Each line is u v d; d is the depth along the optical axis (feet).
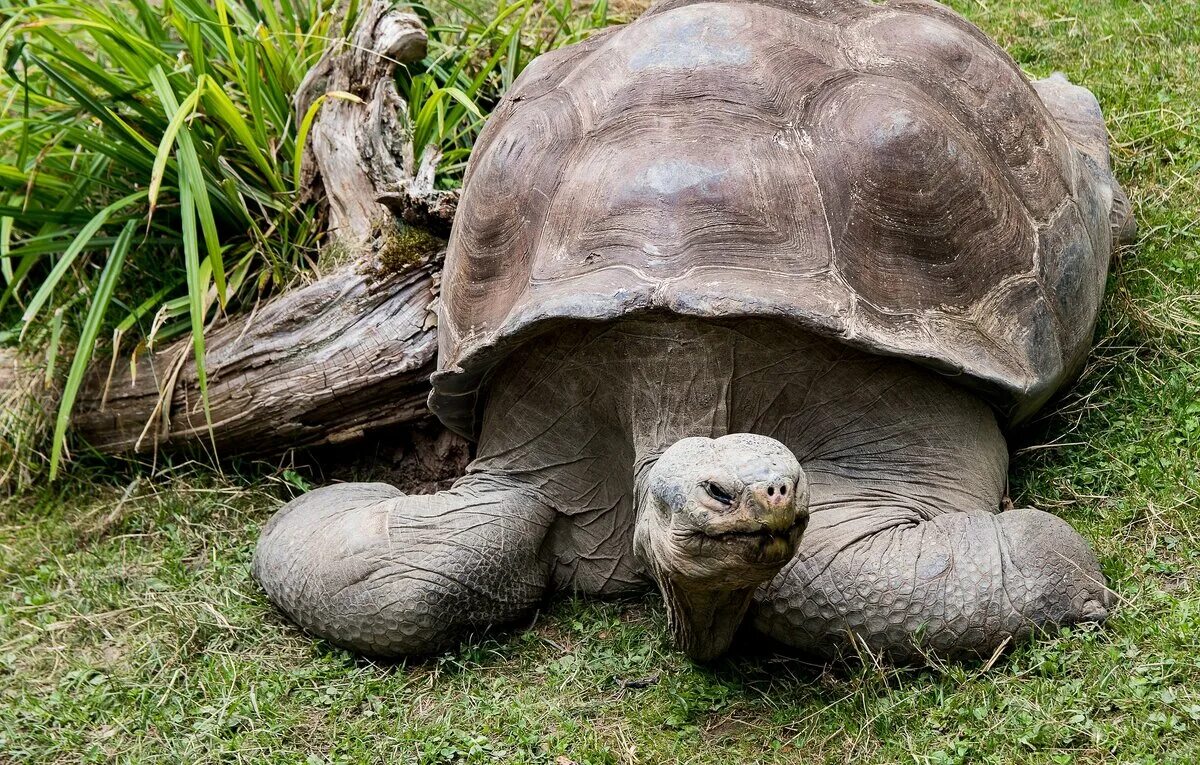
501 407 10.34
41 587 11.89
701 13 10.53
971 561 8.93
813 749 8.66
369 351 12.46
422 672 10.12
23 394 13.62
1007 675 8.75
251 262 14.06
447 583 9.95
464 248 10.48
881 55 10.50
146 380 13.17
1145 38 16.25
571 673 9.80
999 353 9.52
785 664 9.41
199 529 12.40
